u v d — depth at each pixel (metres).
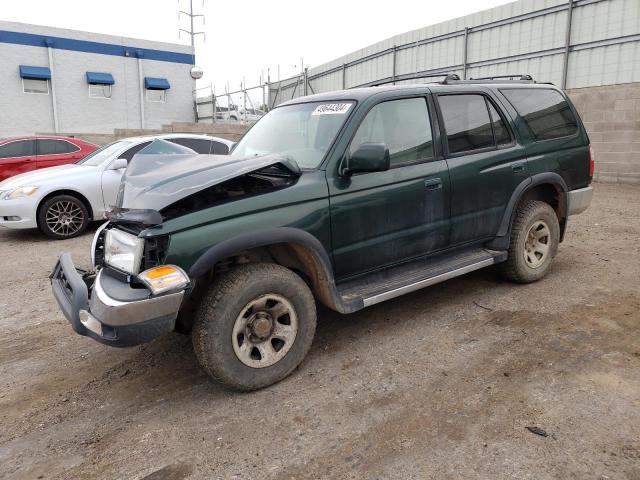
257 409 2.91
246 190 3.04
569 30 12.78
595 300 4.34
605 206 9.04
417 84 4.04
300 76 24.47
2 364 3.66
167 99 30.25
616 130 11.77
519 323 3.93
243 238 2.88
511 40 14.37
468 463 2.36
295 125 3.85
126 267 2.74
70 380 3.39
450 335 3.79
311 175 3.25
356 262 3.46
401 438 2.58
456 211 4.00
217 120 28.64
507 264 4.62
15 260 6.62
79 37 26.77
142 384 3.29
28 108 25.95
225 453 2.52
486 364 3.31
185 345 3.84
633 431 2.53
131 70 28.72
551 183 4.74
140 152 3.82
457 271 4.01
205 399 3.05
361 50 20.31
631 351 3.38
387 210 3.54
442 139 3.94
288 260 3.38
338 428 2.69
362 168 3.17
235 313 2.91
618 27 11.83
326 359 3.49
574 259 5.66
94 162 8.53
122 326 2.60
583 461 2.32
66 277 3.11
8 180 8.09
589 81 12.61
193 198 2.85
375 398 2.97
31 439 2.73
